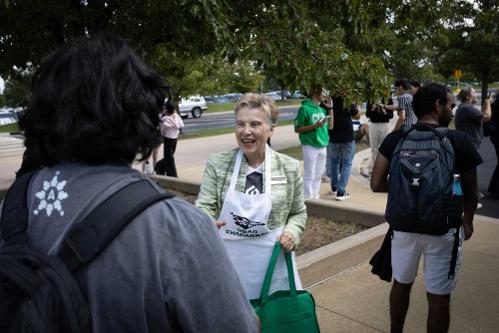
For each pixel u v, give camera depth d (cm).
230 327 101
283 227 260
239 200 251
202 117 3494
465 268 438
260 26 406
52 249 95
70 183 100
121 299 91
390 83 414
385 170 288
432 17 565
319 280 407
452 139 263
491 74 1989
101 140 98
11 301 91
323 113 675
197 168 1147
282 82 412
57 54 104
